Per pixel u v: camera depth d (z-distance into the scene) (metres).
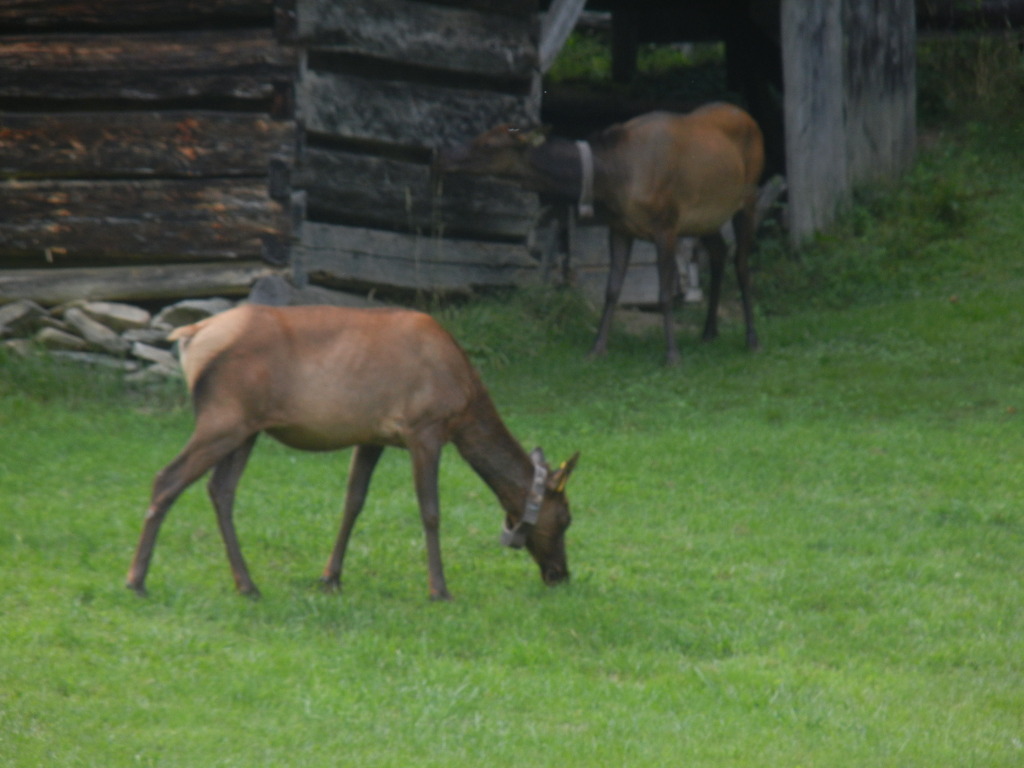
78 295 41.03
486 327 44.19
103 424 34.81
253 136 40.69
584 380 41.66
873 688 21.17
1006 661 22.81
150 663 19.88
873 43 57.28
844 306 49.97
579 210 42.09
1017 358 42.16
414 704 19.30
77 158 41.16
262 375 22.70
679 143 42.53
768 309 50.81
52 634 20.28
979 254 51.97
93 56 41.09
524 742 18.23
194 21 41.22
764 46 65.81
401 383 23.47
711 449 35.00
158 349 39.81
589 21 84.50
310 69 42.28
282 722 18.41
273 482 31.48
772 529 29.70
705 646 23.05
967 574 27.25
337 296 42.50
